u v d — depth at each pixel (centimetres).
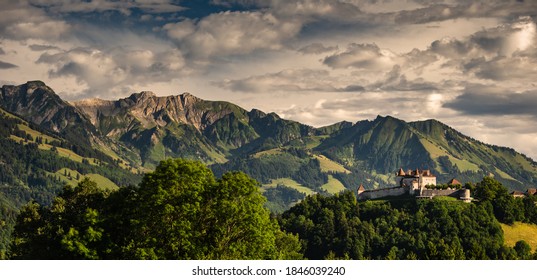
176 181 10150
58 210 11762
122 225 10200
